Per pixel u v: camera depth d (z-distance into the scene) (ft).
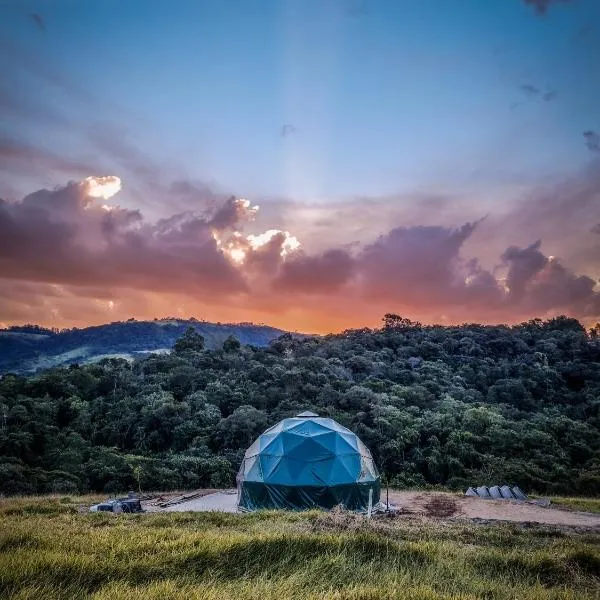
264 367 195.72
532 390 216.74
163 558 25.45
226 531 37.19
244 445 145.18
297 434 80.84
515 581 25.77
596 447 150.20
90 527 40.52
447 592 21.80
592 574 27.78
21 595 19.36
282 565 25.41
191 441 146.00
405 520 53.26
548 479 127.65
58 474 119.24
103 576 22.80
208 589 20.83
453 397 204.74
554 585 25.62
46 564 22.99
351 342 286.87
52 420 148.56
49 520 46.19
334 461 76.43
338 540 28.84
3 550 26.91
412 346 282.77
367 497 74.69
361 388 178.19
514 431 148.15
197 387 184.24
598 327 315.78
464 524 53.42
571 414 193.88
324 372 208.64
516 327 347.77
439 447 141.90
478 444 144.15
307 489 73.15
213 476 122.93
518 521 60.70
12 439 128.47
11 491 108.88
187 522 45.57
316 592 20.71
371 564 25.75
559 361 253.24
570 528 55.06
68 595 20.26
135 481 118.11
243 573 24.43
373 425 155.33
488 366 248.11
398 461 139.85
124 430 151.33
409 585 22.39
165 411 151.23
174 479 119.65
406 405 183.42
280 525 40.98
